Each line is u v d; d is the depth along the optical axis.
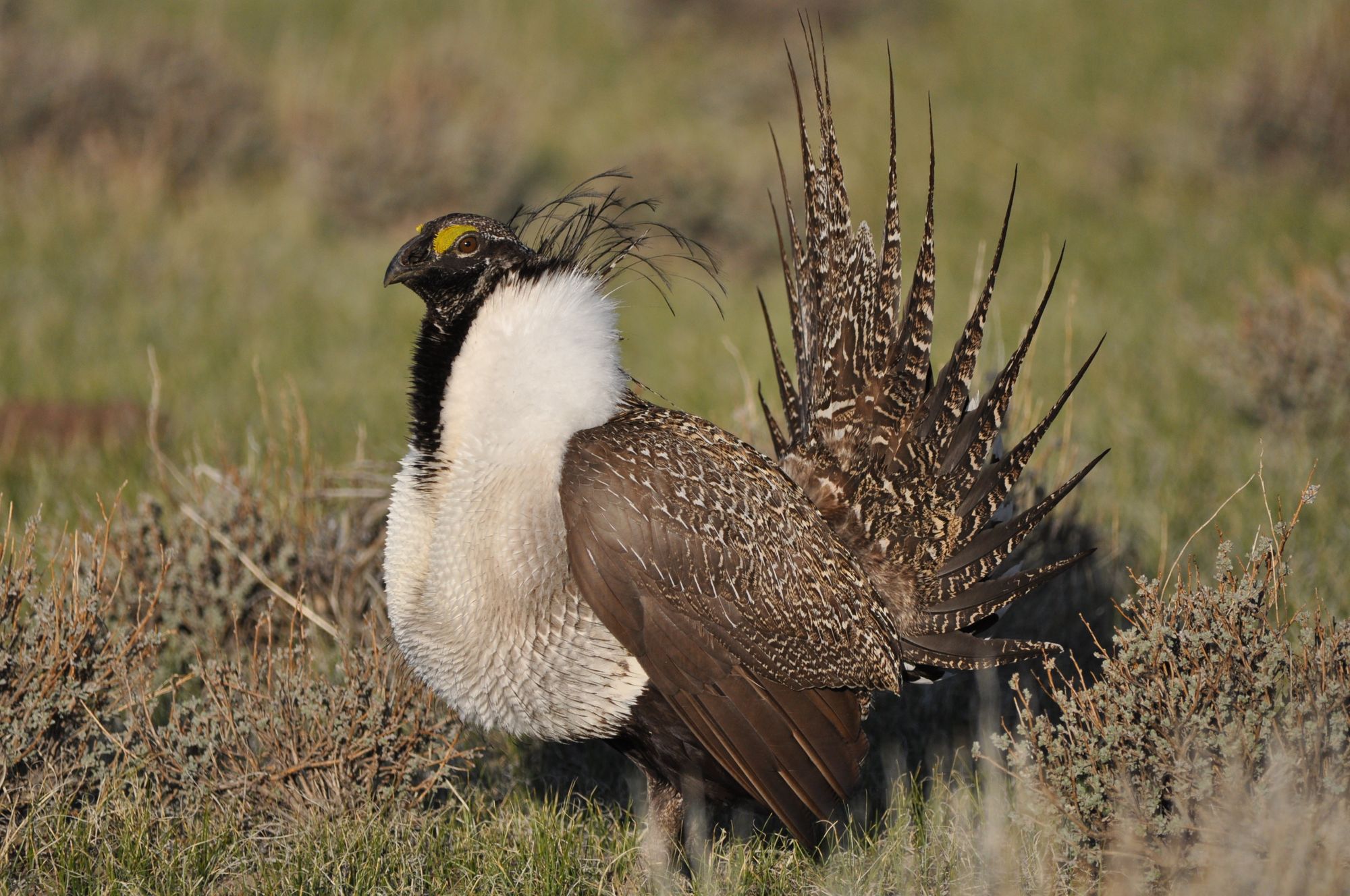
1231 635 8.03
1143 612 8.65
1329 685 7.88
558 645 7.93
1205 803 7.76
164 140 29.23
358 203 28.66
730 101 35.84
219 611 11.34
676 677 7.90
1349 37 29.38
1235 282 21.22
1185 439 15.24
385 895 8.28
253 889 8.20
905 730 10.56
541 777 10.02
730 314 22.34
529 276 8.19
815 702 8.37
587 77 38.84
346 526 12.08
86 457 15.41
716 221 27.16
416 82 31.58
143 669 9.40
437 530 8.07
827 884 8.51
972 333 9.16
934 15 42.12
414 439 8.33
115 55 30.77
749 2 41.94
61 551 11.12
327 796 9.20
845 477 9.12
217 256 24.88
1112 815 7.95
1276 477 13.96
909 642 9.01
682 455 8.12
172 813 9.05
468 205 28.84
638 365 19.22
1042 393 16.45
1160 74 35.16
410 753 9.30
